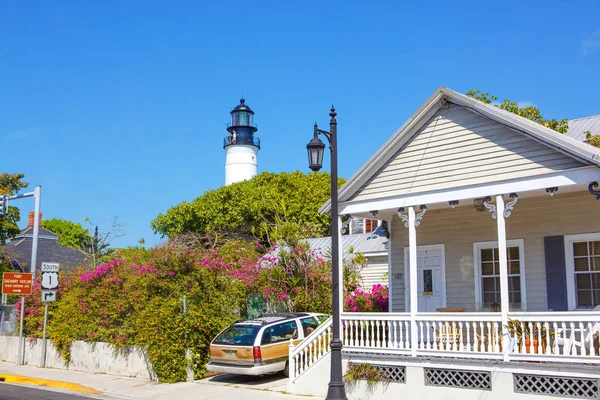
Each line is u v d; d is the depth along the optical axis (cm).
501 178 1357
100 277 2177
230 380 1792
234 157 5797
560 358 1180
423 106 1480
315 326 1805
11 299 2941
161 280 1892
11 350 2519
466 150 1427
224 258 2052
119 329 2055
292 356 1595
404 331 1755
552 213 1515
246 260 2186
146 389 1722
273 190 4450
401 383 1409
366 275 2591
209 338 1878
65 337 2230
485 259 1641
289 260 2145
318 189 4441
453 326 1346
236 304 2005
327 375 1528
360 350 1484
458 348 1430
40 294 2445
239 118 5791
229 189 4522
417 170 1507
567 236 1486
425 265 1752
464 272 1670
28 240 4616
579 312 1177
